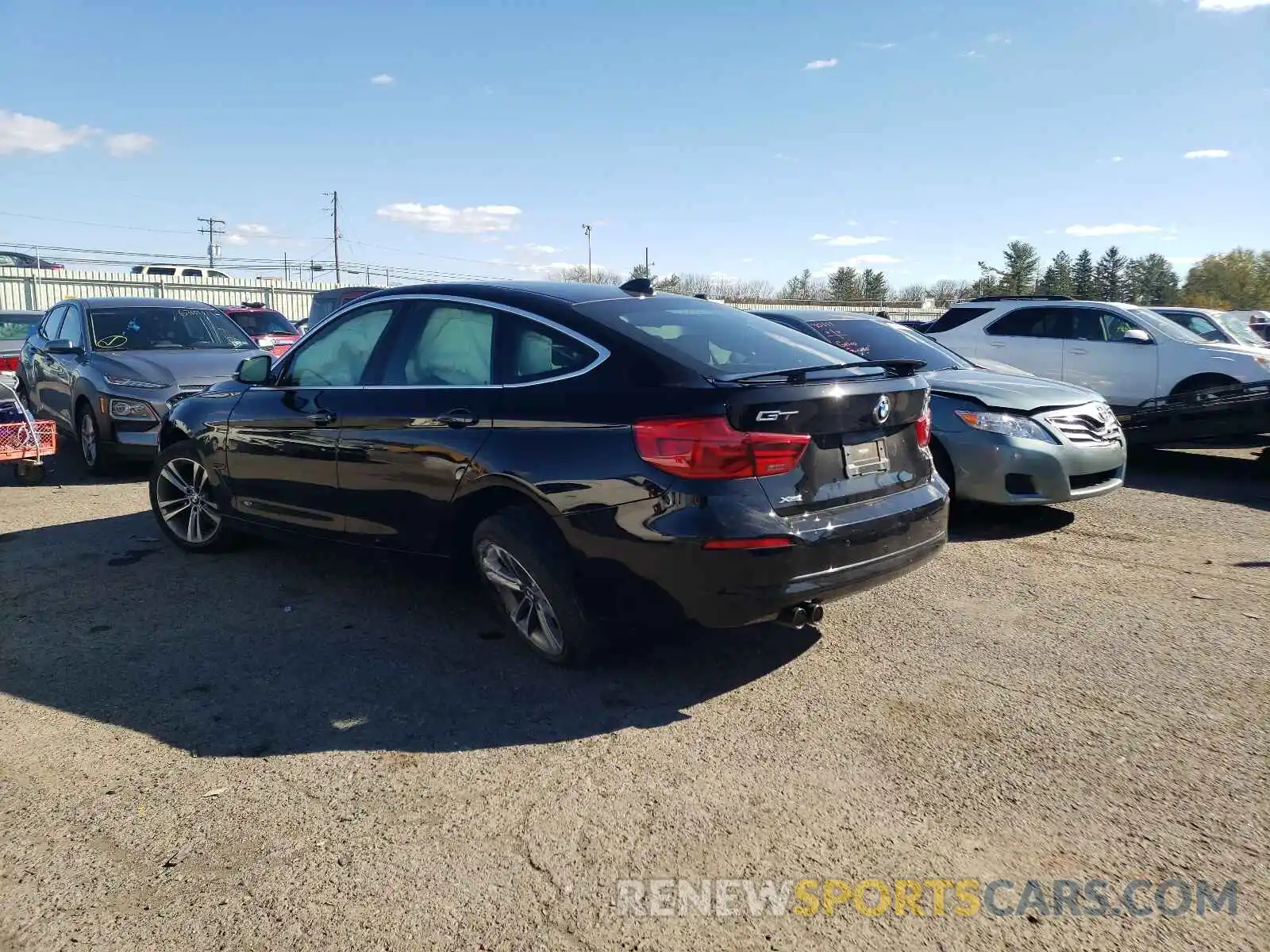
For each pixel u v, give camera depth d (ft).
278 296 124.77
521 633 13.47
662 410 11.40
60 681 12.87
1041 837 9.16
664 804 9.75
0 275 103.76
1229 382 32.37
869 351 25.03
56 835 9.28
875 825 9.37
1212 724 11.44
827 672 13.06
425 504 13.89
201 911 8.16
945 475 20.89
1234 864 8.70
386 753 10.89
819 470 11.84
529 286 14.37
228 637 14.48
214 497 18.34
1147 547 19.72
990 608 15.67
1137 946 7.66
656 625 11.81
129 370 27.14
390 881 8.55
